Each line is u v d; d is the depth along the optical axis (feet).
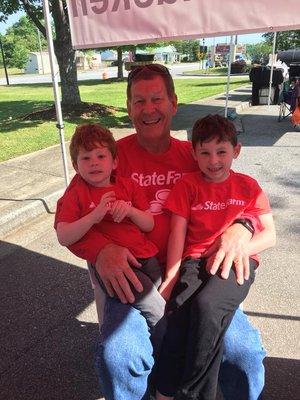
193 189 6.47
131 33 9.36
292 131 30.01
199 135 6.28
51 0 33.50
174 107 7.08
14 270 11.71
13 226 14.25
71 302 10.20
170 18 8.89
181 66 175.52
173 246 6.34
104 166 6.29
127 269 5.86
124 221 6.43
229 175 6.58
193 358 5.44
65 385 7.66
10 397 7.45
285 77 44.78
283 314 9.45
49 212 15.55
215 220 6.37
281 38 98.53
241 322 6.01
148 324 5.82
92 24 9.64
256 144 25.88
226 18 8.43
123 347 5.36
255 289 10.43
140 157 7.12
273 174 19.49
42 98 52.95
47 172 18.98
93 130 6.36
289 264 11.57
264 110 41.04
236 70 111.24
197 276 5.89
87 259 6.30
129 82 6.97
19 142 24.82
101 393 7.43
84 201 6.42
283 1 7.98
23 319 9.60
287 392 7.30
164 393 6.03
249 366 5.67
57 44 35.14
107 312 5.86
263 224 6.51
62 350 8.55
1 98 54.24
